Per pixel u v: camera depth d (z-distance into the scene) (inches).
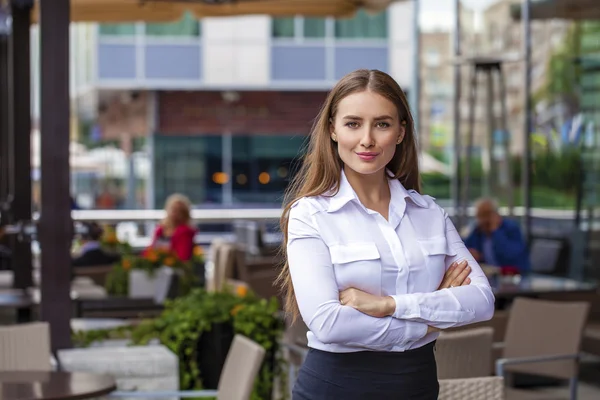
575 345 240.1
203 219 685.9
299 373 105.0
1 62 400.8
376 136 102.3
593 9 413.4
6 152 401.4
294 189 108.9
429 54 458.6
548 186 423.5
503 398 147.3
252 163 1101.7
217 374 220.7
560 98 421.1
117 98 1048.8
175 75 1051.9
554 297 332.5
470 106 430.3
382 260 102.3
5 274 401.1
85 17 391.2
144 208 1083.3
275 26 1069.8
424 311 99.7
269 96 1070.4
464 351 194.2
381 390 100.9
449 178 473.1
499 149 428.8
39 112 227.1
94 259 421.1
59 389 172.6
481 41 425.7
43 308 228.4
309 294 100.8
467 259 107.2
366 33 1082.1
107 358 204.2
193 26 1055.6
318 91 1081.4
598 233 408.8
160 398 206.7
